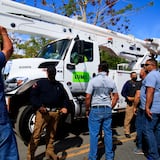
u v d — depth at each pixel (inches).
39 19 261.3
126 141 238.8
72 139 243.0
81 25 289.9
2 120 101.6
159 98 170.4
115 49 322.7
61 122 238.5
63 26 276.1
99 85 169.5
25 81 221.5
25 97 219.0
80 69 262.2
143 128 178.5
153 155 170.6
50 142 175.2
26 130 211.5
